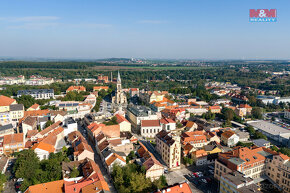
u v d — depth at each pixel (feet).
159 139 508.53
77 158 435.94
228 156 418.72
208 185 401.70
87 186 322.75
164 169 448.24
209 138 575.79
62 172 379.96
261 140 578.25
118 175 383.24
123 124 637.30
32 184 355.97
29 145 499.10
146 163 415.23
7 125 581.53
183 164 480.64
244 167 396.78
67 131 588.09
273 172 420.77
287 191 391.65
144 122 636.48
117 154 443.32
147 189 352.28
